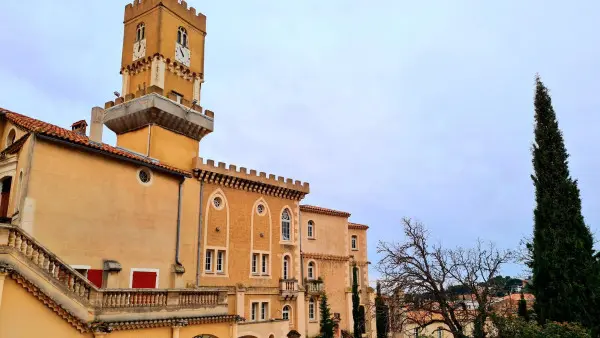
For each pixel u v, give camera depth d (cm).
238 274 3538
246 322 3180
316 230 4716
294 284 3962
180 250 3067
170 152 3309
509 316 2355
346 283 4872
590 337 1928
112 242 2472
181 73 3669
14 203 2164
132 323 1916
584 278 2162
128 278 2534
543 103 2491
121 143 3409
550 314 2200
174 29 3653
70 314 1730
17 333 1597
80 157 2364
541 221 2348
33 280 1662
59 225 2209
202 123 3581
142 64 3556
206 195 3422
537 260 2305
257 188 3834
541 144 2431
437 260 2545
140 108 3244
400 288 2523
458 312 2641
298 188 4212
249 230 3712
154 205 2786
